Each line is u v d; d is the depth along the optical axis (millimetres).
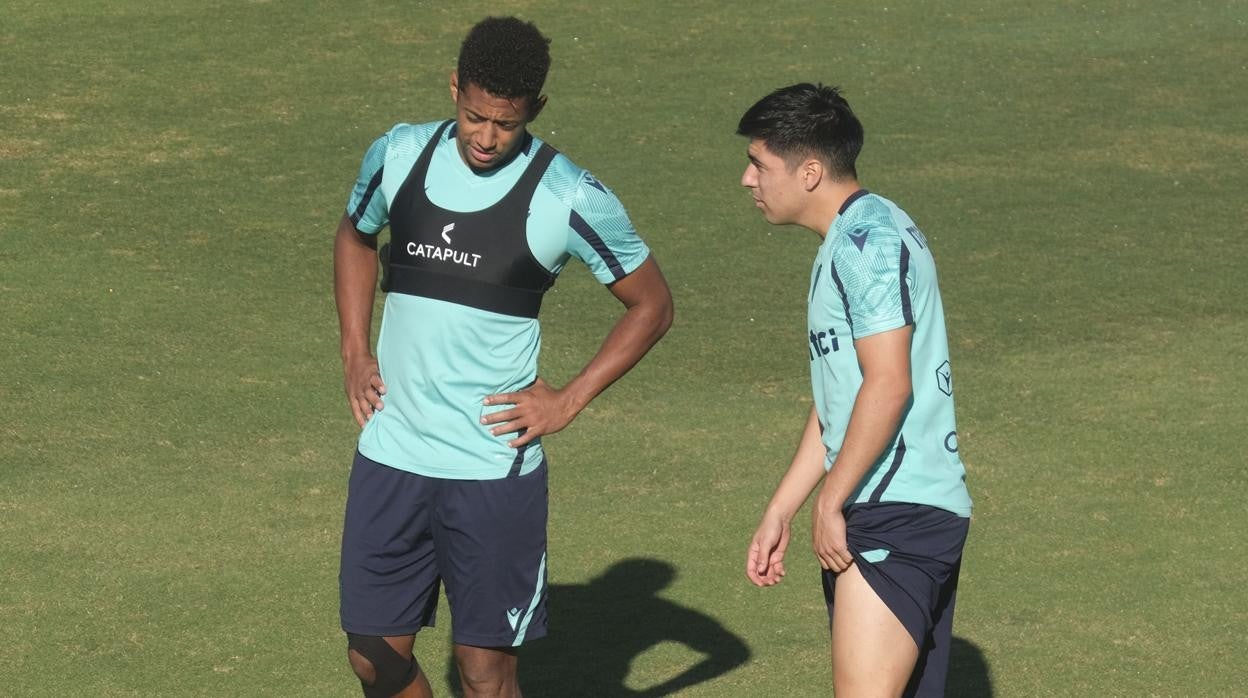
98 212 34875
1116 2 58312
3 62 45656
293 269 32156
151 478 22500
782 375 27719
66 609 18531
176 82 45062
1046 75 49594
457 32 51312
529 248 13469
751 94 46594
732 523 21672
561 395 13883
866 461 12594
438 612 19250
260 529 20984
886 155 41812
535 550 14062
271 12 52312
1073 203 38469
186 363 26969
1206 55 52281
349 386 14461
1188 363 28484
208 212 35312
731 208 37344
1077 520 21938
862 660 12891
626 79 47469
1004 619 18906
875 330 12586
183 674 17109
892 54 51094
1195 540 21312
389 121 42781
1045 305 31531
